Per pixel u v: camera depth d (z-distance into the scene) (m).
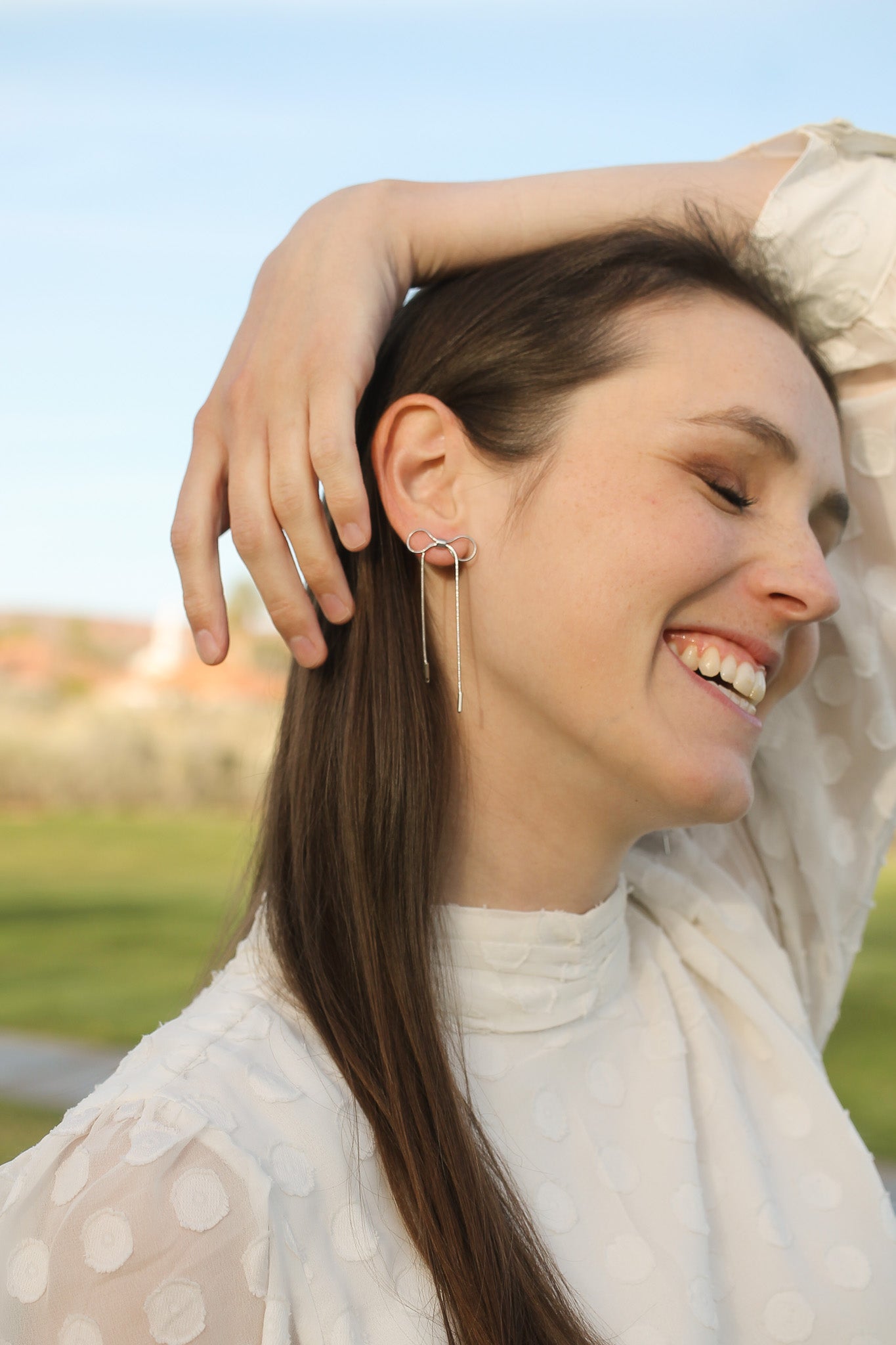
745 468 1.20
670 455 1.16
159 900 12.45
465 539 1.21
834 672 1.60
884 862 1.70
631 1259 1.12
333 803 1.24
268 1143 0.96
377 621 1.27
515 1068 1.20
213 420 1.27
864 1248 1.27
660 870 1.47
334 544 1.33
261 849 1.42
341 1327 0.93
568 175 1.44
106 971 9.00
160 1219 0.88
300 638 1.24
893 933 9.75
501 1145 1.15
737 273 1.31
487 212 1.38
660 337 1.20
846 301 1.49
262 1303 0.89
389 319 1.30
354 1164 1.01
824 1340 1.20
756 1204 1.25
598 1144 1.20
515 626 1.18
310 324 1.22
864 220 1.49
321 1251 0.95
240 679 19.27
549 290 1.24
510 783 1.24
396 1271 0.99
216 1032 1.04
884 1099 5.51
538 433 1.19
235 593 18.39
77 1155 0.92
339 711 1.28
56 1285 0.87
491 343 1.24
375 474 1.28
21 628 20.98
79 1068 6.29
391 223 1.33
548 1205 1.13
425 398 1.25
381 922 1.17
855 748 1.63
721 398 1.18
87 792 18.34
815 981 1.70
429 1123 1.07
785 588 1.18
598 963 1.29
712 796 1.16
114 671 20.70
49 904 12.16
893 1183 4.36
